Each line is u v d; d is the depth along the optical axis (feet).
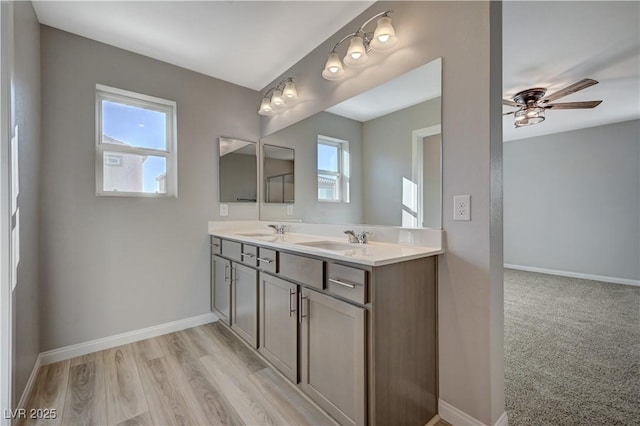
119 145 7.63
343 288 4.21
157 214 8.00
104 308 7.19
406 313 4.29
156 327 7.96
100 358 6.69
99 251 7.13
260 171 9.98
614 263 14.24
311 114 7.67
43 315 6.36
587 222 15.01
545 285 13.55
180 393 5.41
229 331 8.27
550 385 5.57
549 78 9.40
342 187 6.76
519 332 8.08
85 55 6.97
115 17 6.25
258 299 6.35
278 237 7.56
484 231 4.31
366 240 5.79
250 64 8.30
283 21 6.44
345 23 6.53
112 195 7.43
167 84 8.17
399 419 4.16
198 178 8.72
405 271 4.28
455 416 4.63
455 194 4.66
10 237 4.42
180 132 8.39
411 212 5.33
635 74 9.08
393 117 5.61
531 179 16.87
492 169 4.33
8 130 4.44
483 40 4.31
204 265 8.84
